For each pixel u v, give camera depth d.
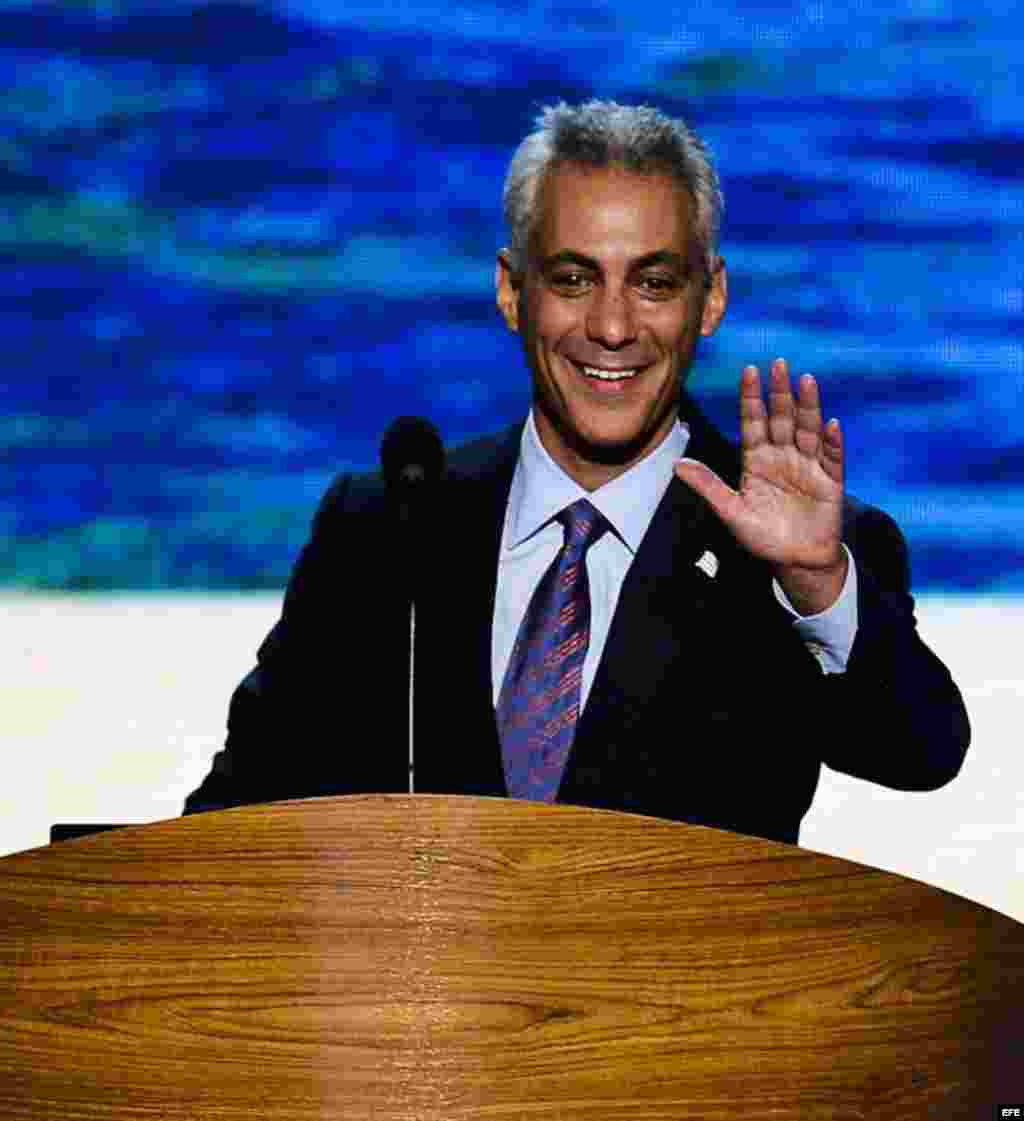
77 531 29.38
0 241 30.95
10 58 31.64
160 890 6.68
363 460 30.89
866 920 6.70
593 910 6.63
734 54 31.73
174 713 23.31
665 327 9.82
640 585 10.12
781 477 9.34
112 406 30.33
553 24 32.06
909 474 30.41
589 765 9.97
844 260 31.27
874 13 31.83
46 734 22.48
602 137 9.73
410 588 9.09
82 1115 6.50
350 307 31.39
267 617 27.31
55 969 6.61
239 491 30.36
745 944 6.66
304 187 31.73
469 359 31.52
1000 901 19.66
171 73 31.80
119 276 31.05
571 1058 6.51
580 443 10.06
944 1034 6.64
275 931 6.63
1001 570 29.44
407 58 32.06
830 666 9.68
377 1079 6.46
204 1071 6.51
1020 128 31.47
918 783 10.06
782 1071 6.54
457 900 6.69
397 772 10.16
